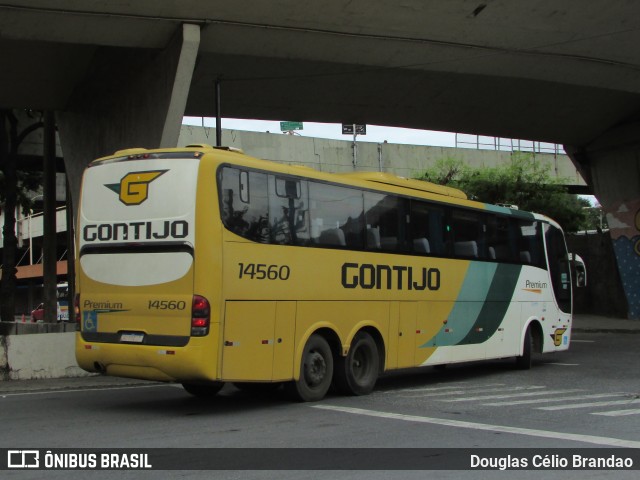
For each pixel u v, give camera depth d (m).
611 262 32.34
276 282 9.84
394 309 11.98
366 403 10.41
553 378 13.93
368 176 12.06
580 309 34.16
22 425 8.71
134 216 9.52
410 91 23.22
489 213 14.55
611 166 30.09
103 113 19.88
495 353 14.41
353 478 5.99
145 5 14.26
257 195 9.73
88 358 9.77
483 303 14.14
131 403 10.80
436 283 12.94
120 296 9.54
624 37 18.50
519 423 8.62
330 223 10.87
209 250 8.99
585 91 25.05
